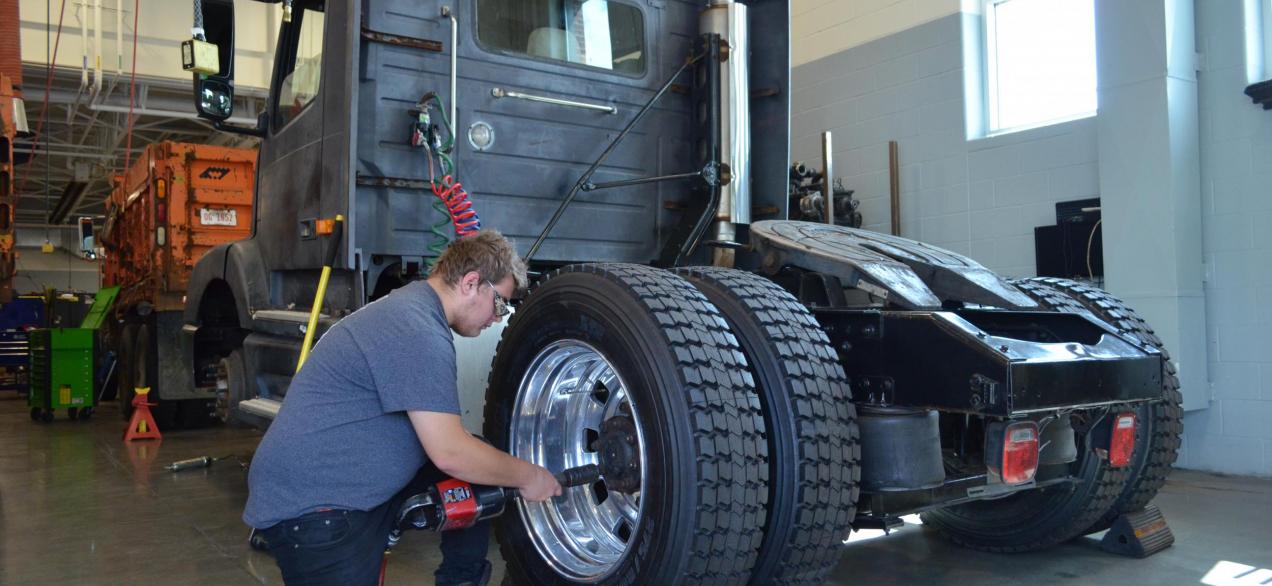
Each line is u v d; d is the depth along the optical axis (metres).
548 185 3.64
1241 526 3.82
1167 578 3.13
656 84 3.95
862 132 6.98
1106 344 2.61
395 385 1.92
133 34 10.07
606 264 2.60
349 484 1.93
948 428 2.88
